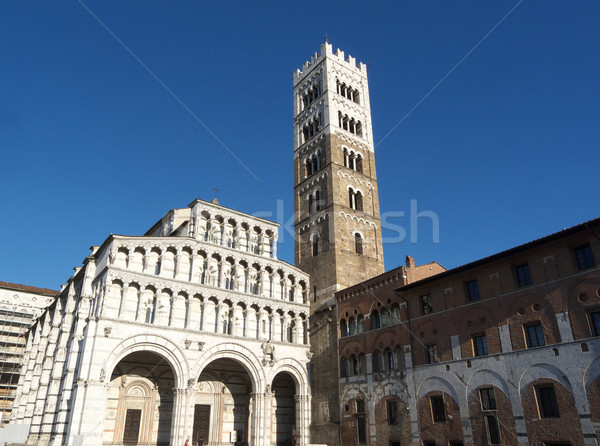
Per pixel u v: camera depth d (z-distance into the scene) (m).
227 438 63.53
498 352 44.16
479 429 43.94
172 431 52.44
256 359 61.53
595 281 38.53
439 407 48.56
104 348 50.75
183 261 60.84
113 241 56.50
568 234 40.50
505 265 45.66
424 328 52.28
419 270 58.78
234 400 66.12
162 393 60.66
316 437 62.88
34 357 80.50
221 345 58.97
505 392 42.66
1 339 99.44
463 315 48.34
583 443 36.41
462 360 47.19
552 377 39.56
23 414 76.44
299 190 84.56
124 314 54.03
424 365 51.06
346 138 83.62
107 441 54.62
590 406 36.56
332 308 67.12
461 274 49.59
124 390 57.69
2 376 98.00
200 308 59.97
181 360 55.22
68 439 46.56
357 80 93.25
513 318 43.75
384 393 55.09
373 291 61.06
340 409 60.59
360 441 56.78
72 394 50.34
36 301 105.56
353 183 80.12
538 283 42.50
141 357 59.31
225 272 63.97
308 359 67.25
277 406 68.56
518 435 40.81
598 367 36.75
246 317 63.00
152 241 59.09
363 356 59.97
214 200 67.75
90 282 58.00
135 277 56.03
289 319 68.31
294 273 71.38
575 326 39.03
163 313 56.94
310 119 88.94
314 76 91.81
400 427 52.00
